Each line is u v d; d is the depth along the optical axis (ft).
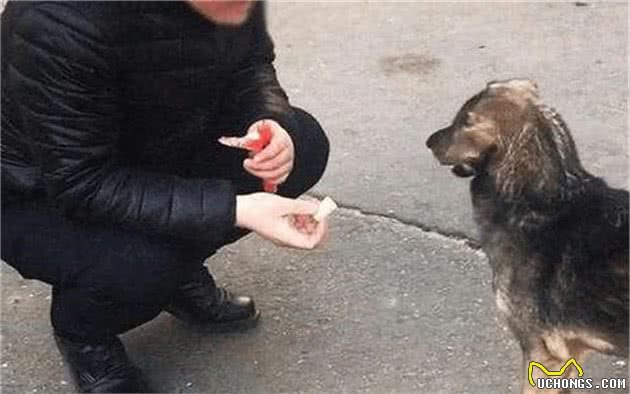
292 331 9.83
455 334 9.71
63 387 9.39
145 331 9.87
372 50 14.51
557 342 8.57
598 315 8.32
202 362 9.57
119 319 8.77
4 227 8.68
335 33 14.97
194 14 7.91
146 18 7.77
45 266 8.61
